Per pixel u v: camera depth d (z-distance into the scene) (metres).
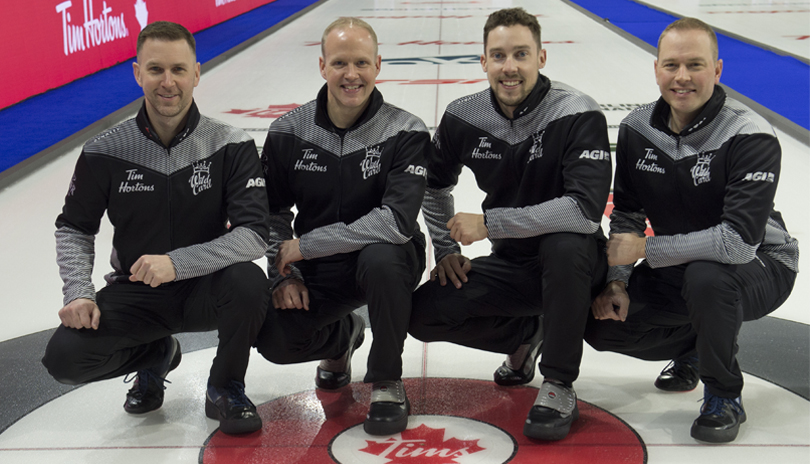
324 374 2.32
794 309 2.76
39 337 2.69
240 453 1.92
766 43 9.32
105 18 8.03
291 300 2.07
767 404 2.12
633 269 2.20
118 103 6.51
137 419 2.13
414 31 11.30
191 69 2.00
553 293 1.96
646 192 2.13
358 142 2.14
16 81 6.45
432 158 2.30
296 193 2.21
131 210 2.05
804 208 3.78
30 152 5.08
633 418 2.07
